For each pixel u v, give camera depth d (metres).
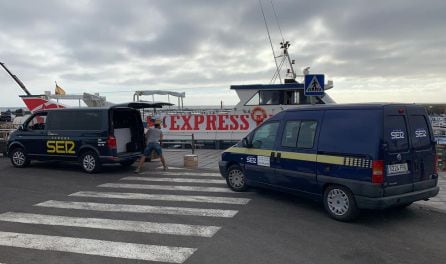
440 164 12.13
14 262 5.01
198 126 18.70
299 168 7.48
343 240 5.83
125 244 5.66
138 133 12.80
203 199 8.45
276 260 5.06
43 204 8.05
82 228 6.43
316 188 7.20
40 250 5.43
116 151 11.71
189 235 6.06
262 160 8.35
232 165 9.21
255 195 8.78
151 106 12.84
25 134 12.88
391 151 6.42
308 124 7.51
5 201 8.32
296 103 17.81
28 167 13.11
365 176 6.39
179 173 11.88
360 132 6.58
